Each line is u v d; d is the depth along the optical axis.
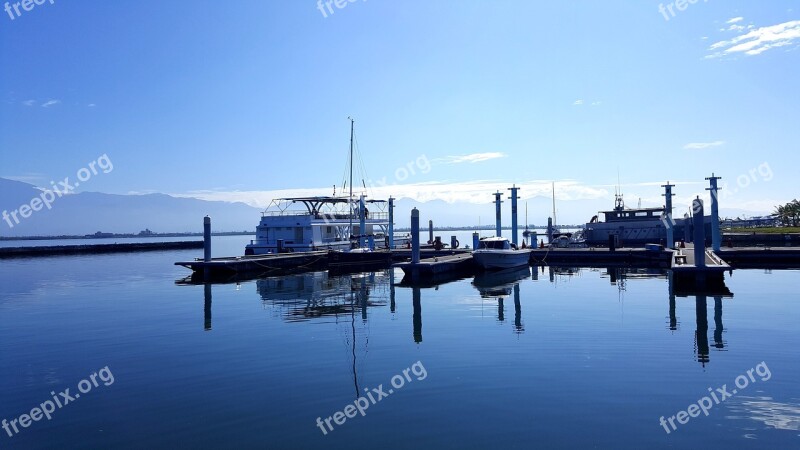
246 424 9.70
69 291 30.36
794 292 25.41
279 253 45.47
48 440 9.23
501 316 19.98
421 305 23.33
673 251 43.00
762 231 74.62
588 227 61.53
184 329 18.53
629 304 22.28
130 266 50.53
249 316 21.00
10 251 66.94
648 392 10.90
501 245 39.56
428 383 11.80
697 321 18.30
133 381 12.41
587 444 8.57
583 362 13.21
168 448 8.78
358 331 17.69
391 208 55.50
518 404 10.38
